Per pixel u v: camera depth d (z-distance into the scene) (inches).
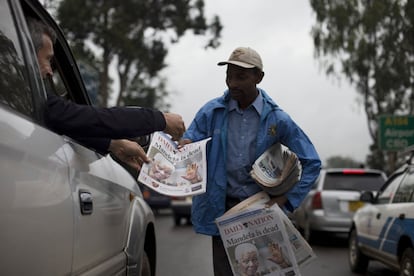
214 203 151.4
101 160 137.0
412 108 1212.5
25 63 104.5
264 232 142.5
